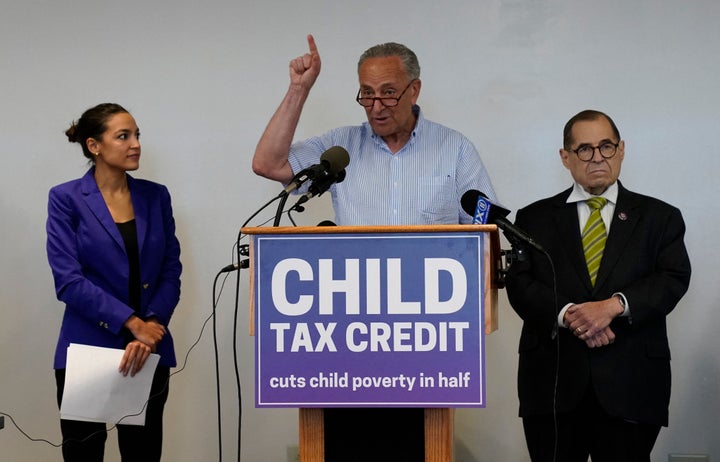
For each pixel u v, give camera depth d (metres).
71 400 2.90
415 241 2.01
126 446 3.08
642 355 2.70
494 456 3.65
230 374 3.77
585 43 3.66
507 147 3.69
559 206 2.92
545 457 2.75
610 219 2.88
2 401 3.77
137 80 3.82
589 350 2.71
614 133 2.88
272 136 2.68
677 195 3.60
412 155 2.82
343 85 3.77
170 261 3.22
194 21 3.82
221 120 3.80
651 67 3.62
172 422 3.77
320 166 2.26
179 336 3.79
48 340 3.77
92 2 3.84
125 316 2.95
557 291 2.78
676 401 3.57
